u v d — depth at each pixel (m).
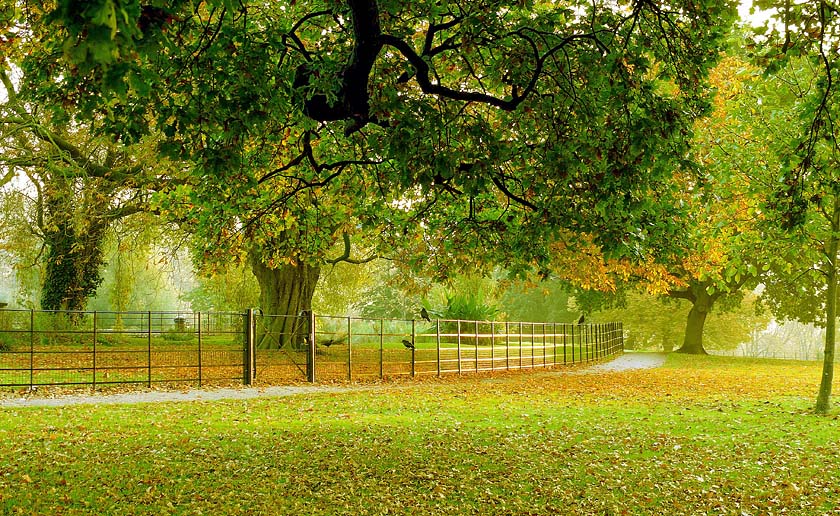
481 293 36.53
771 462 9.54
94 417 12.05
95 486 7.66
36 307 31.47
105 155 26.59
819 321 40.75
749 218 13.97
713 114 15.64
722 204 14.33
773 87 13.29
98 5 2.63
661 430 11.92
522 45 9.70
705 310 43.75
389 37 8.17
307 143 11.20
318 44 11.03
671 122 8.71
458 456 9.52
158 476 8.12
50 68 8.38
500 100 9.48
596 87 9.23
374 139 8.69
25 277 28.22
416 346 29.14
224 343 29.84
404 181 8.55
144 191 23.44
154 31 4.08
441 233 13.91
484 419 12.86
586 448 10.26
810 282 36.06
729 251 14.40
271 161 12.46
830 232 13.45
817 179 9.05
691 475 8.82
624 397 17.38
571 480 8.48
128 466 8.52
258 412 13.21
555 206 10.08
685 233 14.22
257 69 7.34
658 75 9.51
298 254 15.12
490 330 31.70
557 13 9.87
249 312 18.69
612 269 22.81
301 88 7.97
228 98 7.56
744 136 13.84
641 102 8.98
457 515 7.09
